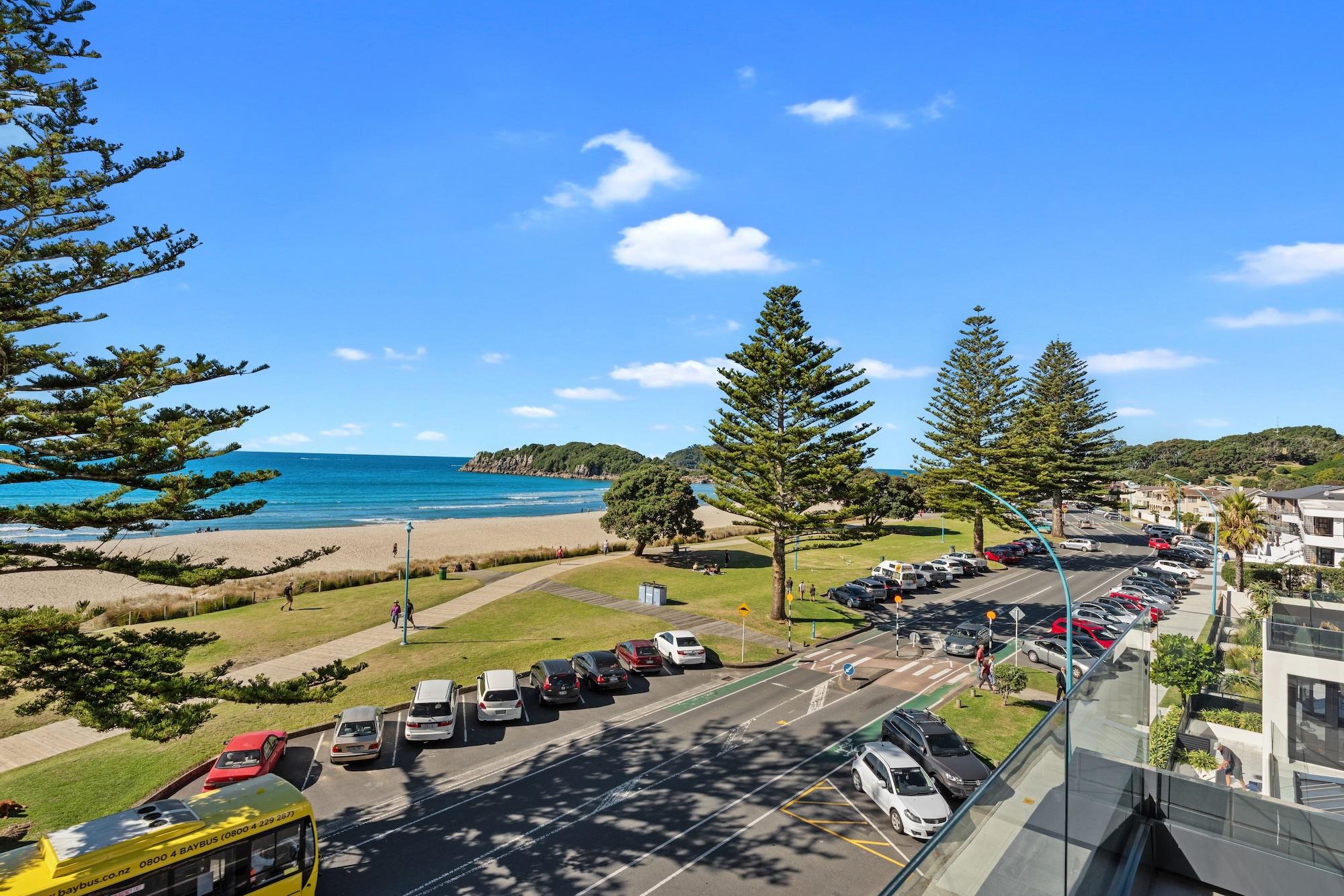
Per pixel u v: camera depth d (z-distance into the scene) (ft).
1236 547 154.30
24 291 46.70
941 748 60.54
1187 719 73.41
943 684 89.86
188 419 47.42
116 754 64.85
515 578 169.37
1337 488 220.84
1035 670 96.07
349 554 207.00
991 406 192.13
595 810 55.21
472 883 45.14
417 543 239.50
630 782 60.29
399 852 48.78
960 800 57.00
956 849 15.10
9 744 68.28
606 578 165.68
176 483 46.06
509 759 65.26
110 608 122.21
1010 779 17.58
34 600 136.87
